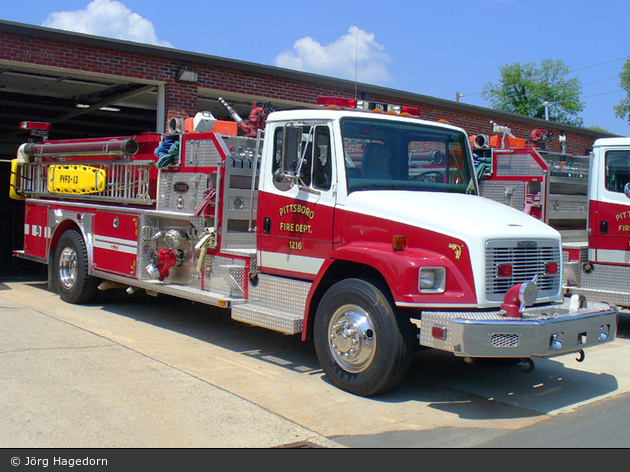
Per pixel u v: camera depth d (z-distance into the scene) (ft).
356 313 16.98
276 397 16.61
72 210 29.07
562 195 29.09
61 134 78.74
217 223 21.61
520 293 15.55
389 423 15.14
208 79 44.37
